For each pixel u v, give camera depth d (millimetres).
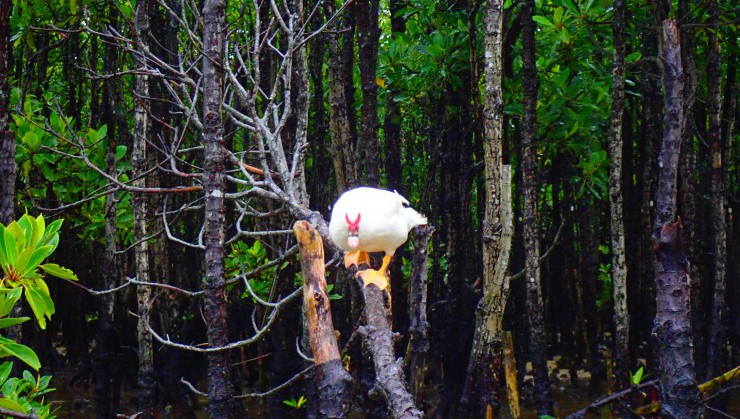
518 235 9836
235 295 10023
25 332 10633
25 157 7566
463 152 8875
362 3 6965
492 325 5895
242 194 4926
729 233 10695
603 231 12344
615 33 6617
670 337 3941
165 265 8859
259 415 9289
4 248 3379
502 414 8945
